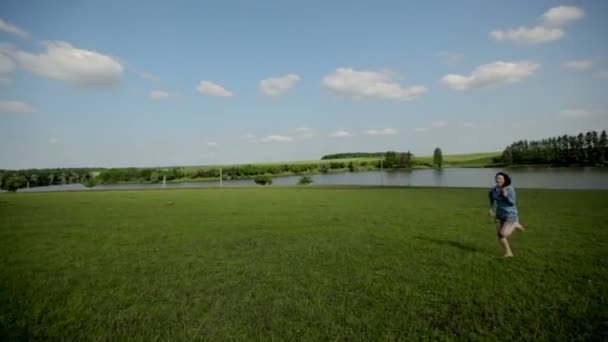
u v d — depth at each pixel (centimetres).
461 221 1612
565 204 2145
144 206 2562
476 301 639
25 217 1966
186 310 631
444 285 730
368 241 1199
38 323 587
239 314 609
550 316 570
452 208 2141
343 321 573
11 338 532
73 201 3111
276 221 1700
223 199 3134
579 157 11300
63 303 671
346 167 15938
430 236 1263
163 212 2155
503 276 775
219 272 863
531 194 2894
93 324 581
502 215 941
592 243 1083
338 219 1733
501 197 935
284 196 3366
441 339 507
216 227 1551
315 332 535
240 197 3338
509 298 649
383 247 1102
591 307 600
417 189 4116
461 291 692
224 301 671
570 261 880
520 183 5956
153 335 539
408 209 2117
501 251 1016
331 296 685
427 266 875
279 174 14575
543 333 516
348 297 678
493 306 616
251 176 13875
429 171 12594
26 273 867
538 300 635
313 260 962
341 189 4425
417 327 546
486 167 13262
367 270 855
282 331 541
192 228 1535
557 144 12556
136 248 1148
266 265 920
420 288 717
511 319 564
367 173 13112
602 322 546
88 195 4062
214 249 1122
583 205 2077
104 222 1747
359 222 1628
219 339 521
